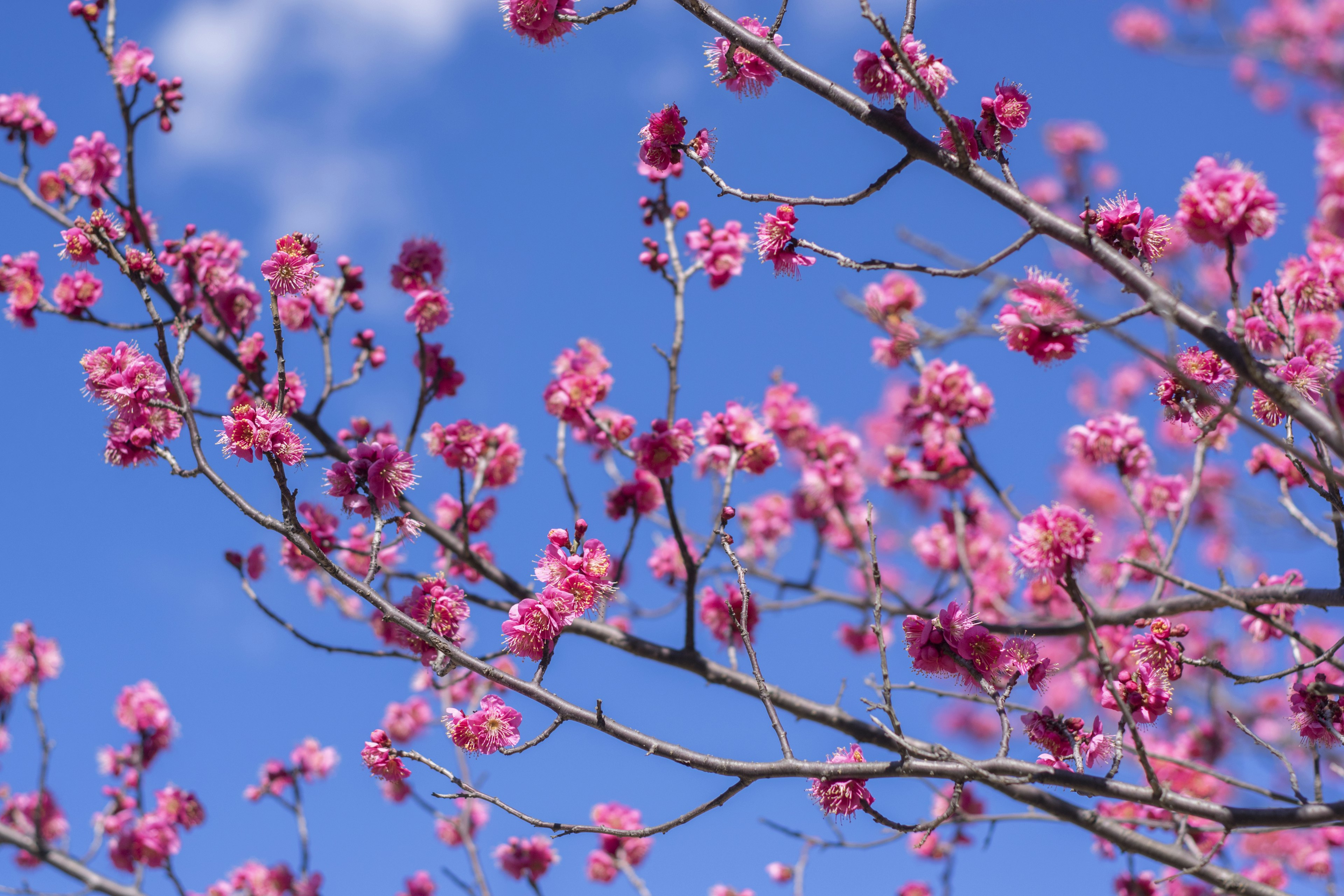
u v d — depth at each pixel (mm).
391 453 3914
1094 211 3539
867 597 7977
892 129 3580
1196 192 3088
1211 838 5758
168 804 7742
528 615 3740
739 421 5969
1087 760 3674
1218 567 4941
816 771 3463
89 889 6797
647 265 5949
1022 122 3707
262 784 7883
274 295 3762
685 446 5426
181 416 4254
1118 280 3361
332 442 5961
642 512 6082
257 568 6410
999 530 8727
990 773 3402
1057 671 3730
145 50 5898
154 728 7777
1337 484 3129
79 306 5758
